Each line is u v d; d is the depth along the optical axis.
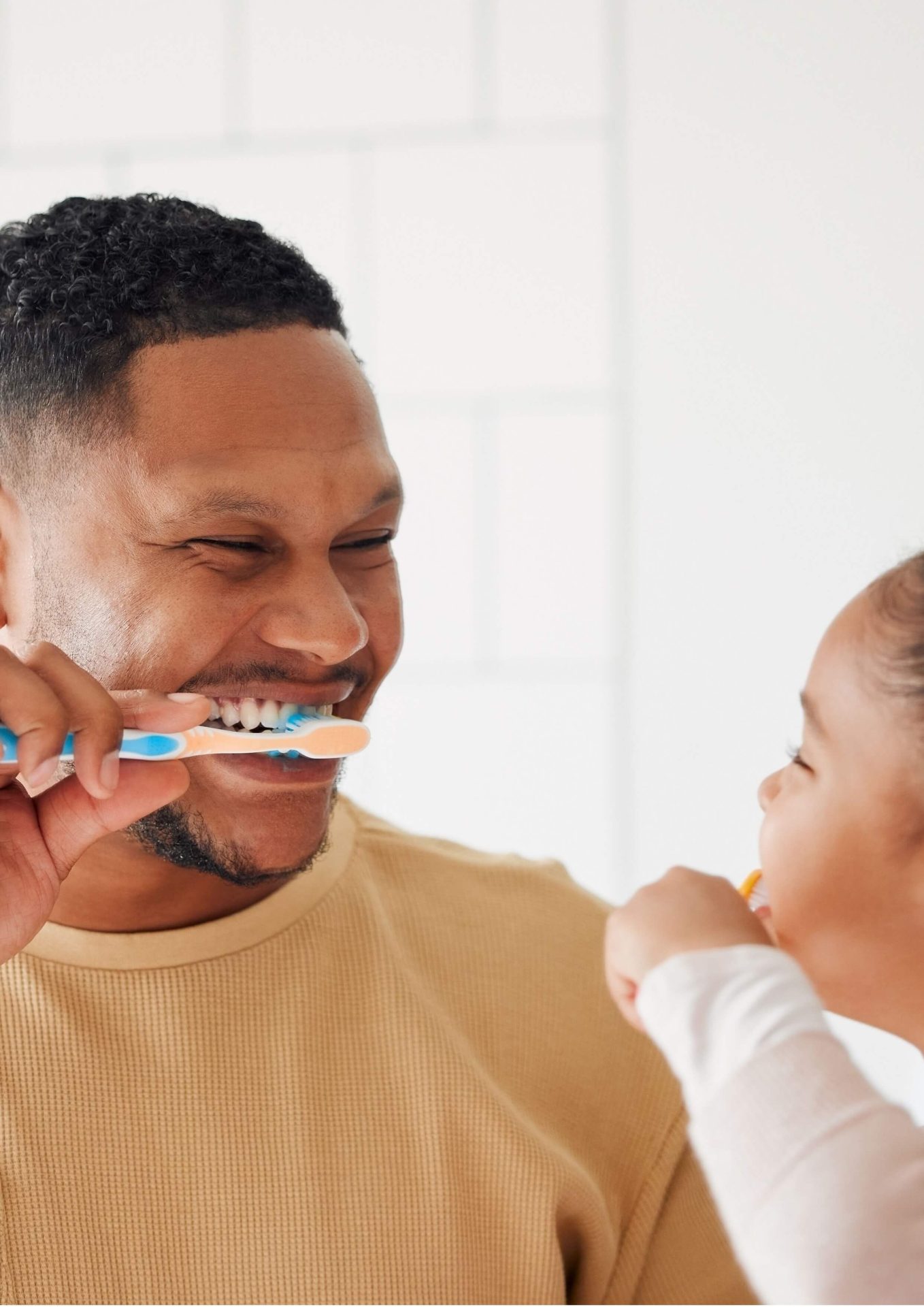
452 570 3.38
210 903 1.00
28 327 0.94
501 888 1.14
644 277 3.29
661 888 0.84
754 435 3.24
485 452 3.37
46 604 0.96
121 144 3.40
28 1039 0.93
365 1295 0.94
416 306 3.37
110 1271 0.90
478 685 3.37
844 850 0.87
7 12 3.40
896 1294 0.69
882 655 0.86
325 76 3.36
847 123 3.19
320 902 1.03
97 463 0.92
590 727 3.33
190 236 0.95
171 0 3.38
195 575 0.92
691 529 3.28
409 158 3.35
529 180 3.32
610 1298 1.05
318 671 0.95
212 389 0.91
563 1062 1.06
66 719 0.79
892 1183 0.70
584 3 3.27
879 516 3.19
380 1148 0.97
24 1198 0.89
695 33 3.24
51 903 0.86
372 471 0.95
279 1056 0.97
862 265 3.19
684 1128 1.08
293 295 0.96
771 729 3.24
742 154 3.23
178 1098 0.94
